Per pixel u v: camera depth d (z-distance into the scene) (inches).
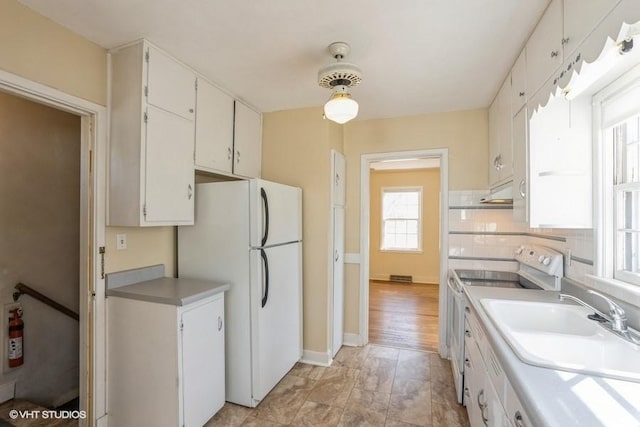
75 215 109.0
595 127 63.8
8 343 93.0
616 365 47.3
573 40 50.2
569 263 76.0
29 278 98.0
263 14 64.7
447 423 83.2
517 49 77.4
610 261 61.7
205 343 80.2
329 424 83.1
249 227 91.2
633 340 48.5
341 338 132.9
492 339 50.1
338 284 128.6
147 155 75.4
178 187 84.2
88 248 76.9
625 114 55.7
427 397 95.2
